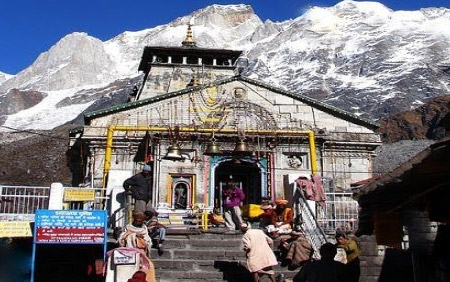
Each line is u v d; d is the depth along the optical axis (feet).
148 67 116.06
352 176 76.54
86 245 42.50
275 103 78.54
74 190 52.03
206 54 113.50
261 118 77.30
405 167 20.75
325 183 72.38
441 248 28.40
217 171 76.79
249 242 36.42
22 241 43.65
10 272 43.01
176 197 71.51
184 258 42.27
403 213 29.40
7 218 47.60
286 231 46.70
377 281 46.78
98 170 73.26
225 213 50.47
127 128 72.69
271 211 49.67
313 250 42.14
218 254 42.57
